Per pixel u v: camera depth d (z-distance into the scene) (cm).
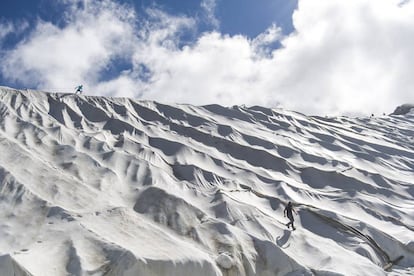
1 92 3164
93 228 1555
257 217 2011
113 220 1672
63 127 2788
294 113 4803
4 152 2186
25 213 1683
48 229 1572
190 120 3688
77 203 1819
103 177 2152
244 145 3269
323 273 1608
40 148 2408
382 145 4250
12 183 1870
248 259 1645
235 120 3981
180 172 2588
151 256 1388
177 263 1399
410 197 2869
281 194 2505
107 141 2789
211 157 2917
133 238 1546
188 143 3158
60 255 1373
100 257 1370
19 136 2509
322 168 3188
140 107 3688
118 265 1318
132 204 1955
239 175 2722
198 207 1978
